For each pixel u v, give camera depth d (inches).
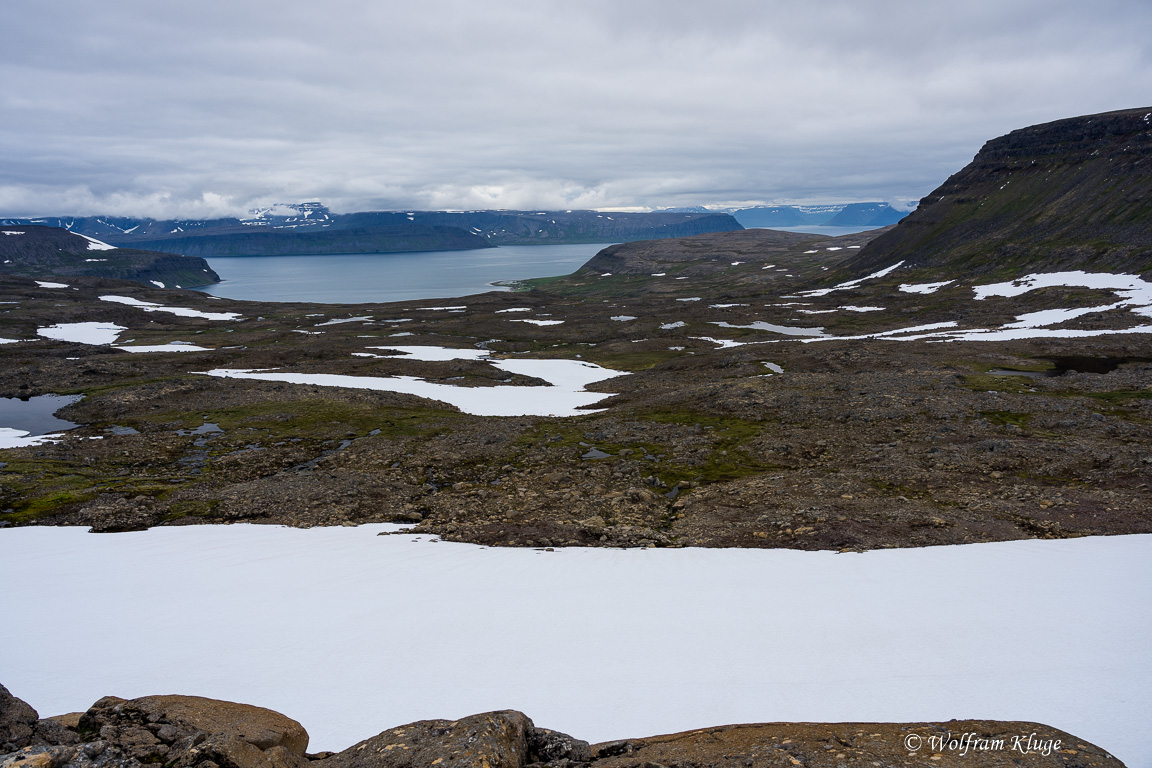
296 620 946.7
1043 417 2421.3
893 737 518.6
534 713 655.1
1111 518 1421.0
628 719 640.4
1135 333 4338.1
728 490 1852.9
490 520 1678.2
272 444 2608.3
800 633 858.8
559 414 3179.1
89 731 521.3
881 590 1024.2
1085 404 2608.3
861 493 1724.9
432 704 676.1
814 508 1592.0
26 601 1068.5
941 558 1213.1
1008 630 826.2
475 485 2049.7
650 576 1161.4
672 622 911.7
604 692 703.7
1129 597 924.0
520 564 1270.9
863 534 1416.1
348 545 1464.1
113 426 2903.5
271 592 1102.4
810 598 1000.2
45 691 708.0
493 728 508.1
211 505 1857.8
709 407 2952.8
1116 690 642.2
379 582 1153.4
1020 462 1887.3
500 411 3255.4
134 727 517.7
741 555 1323.8
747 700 673.6
